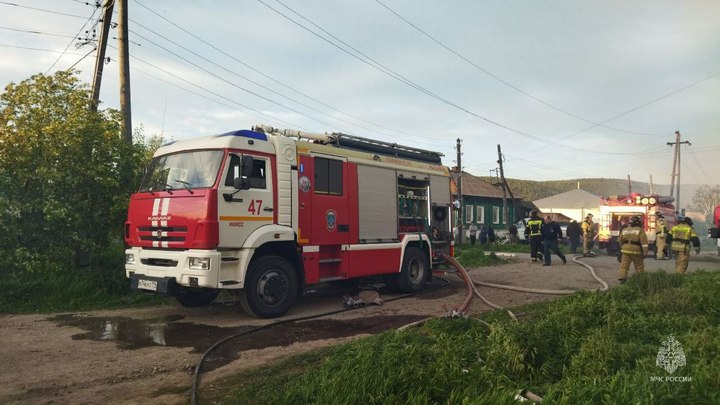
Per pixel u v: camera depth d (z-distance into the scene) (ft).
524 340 15.66
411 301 33.06
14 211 30.50
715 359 13.39
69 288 30.35
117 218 33.99
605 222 80.94
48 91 34.58
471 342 17.21
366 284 38.37
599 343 15.35
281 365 17.06
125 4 44.11
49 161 32.83
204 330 23.88
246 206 26.00
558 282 40.86
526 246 91.56
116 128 35.12
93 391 15.16
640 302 23.21
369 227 33.73
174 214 25.53
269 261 27.07
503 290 37.42
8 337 21.84
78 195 33.09
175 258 25.17
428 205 39.27
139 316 27.25
